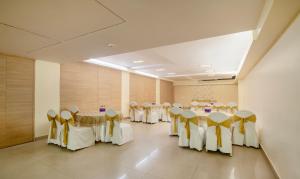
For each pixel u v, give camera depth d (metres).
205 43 3.85
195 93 13.10
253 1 1.66
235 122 3.84
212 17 2.01
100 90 6.45
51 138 3.88
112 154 3.26
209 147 3.33
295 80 1.85
